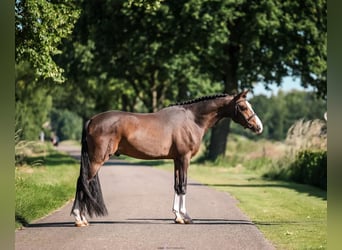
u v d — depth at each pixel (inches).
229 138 2504.9
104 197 701.3
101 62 1676.9
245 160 1453.0
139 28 1505.9
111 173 1186.0
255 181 1015.6
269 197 714.8
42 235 420.5
